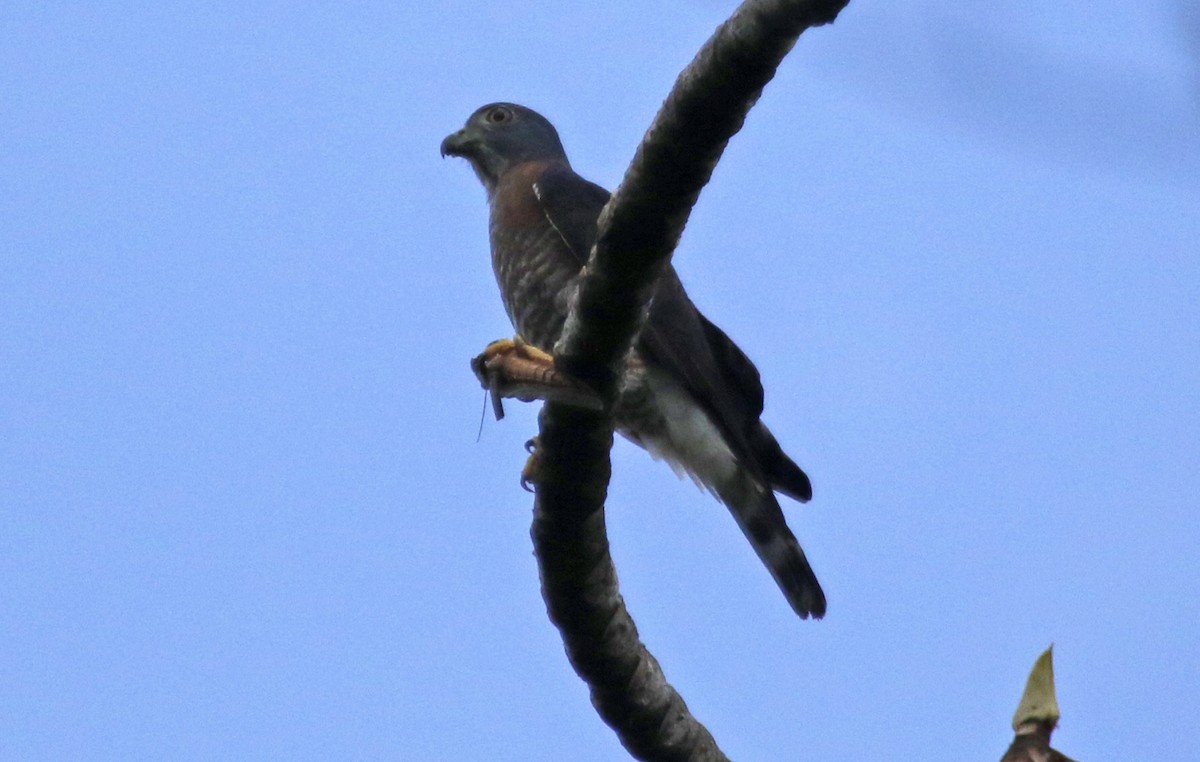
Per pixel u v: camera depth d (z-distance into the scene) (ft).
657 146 22.77
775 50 21.39
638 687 28.37
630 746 28.99
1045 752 20.80
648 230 23.54
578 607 27.58
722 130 22.45
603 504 26.84
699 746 28.91
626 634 28.12
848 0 20.59
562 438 25.80
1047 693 21.17
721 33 21.67
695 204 23.68
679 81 22.33
